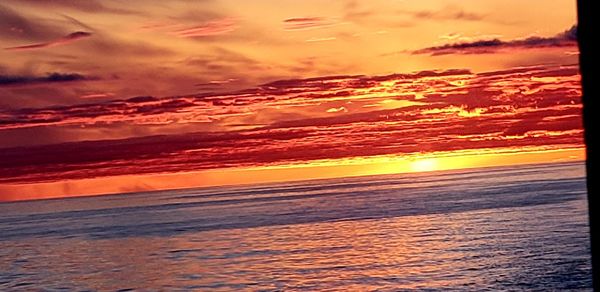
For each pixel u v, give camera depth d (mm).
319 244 66312
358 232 75250
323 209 117062
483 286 38375
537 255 47562
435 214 89438
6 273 60562
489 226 70000
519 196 109125
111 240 86625
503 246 53781
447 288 38750
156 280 51031
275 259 57281
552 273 40219
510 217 77438
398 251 56375
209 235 84312
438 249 55531
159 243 78750
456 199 114750
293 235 77188
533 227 65688
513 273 41312
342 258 54844
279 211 120688
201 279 49750
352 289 40844
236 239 77062
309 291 41281
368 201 130625
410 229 73812
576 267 41594
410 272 45188
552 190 118250
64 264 64688
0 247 87250
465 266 45656
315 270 49406
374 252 56938
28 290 50250
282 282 45344
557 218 72250
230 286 45688
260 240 74062
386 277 44062
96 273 56938
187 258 62688
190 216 125312
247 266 54281
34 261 68938
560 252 48062
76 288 49938
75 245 83500
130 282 51062
